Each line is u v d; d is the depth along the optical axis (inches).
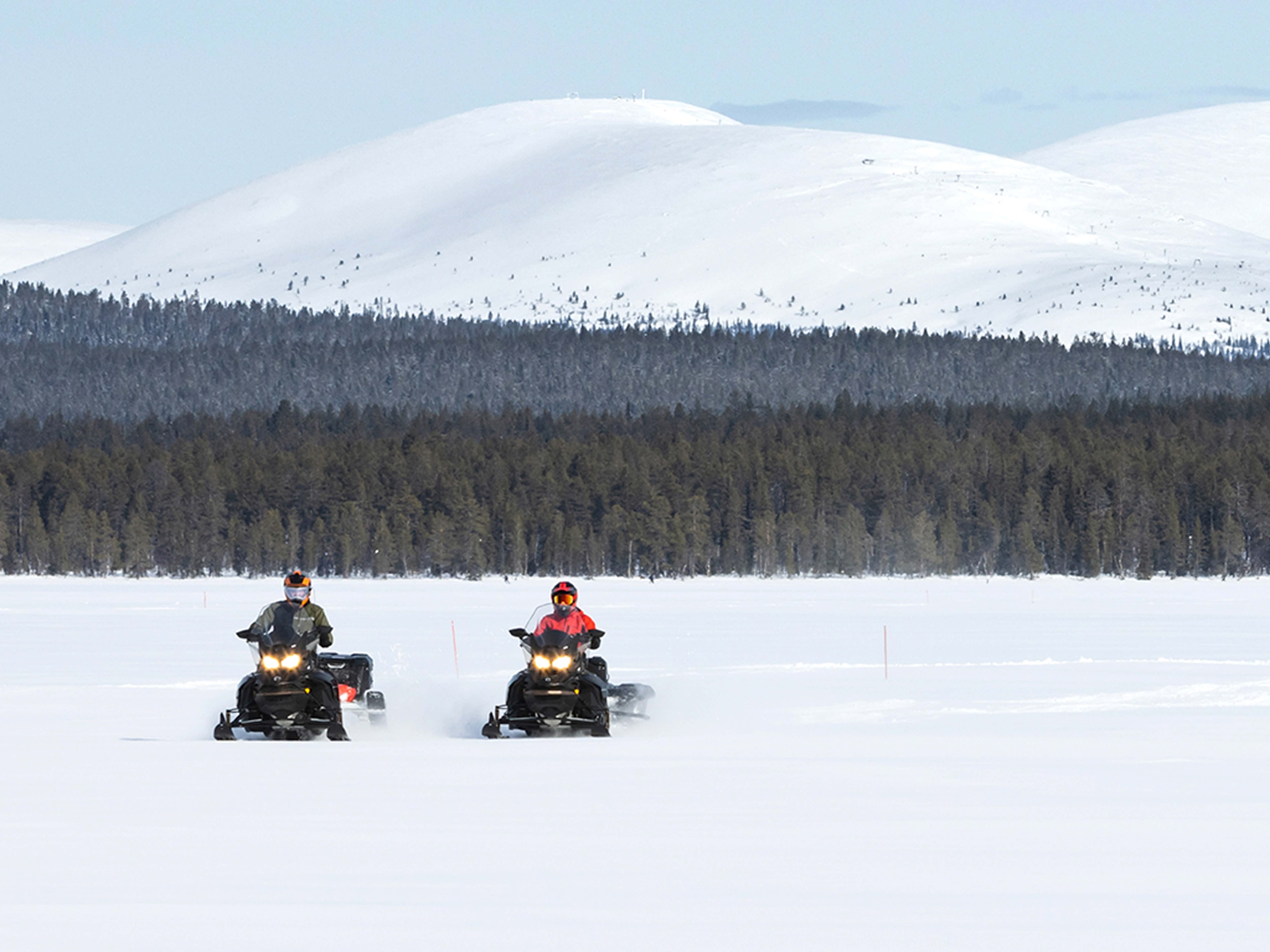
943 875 1446.9
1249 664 5147.6
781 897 1348.4
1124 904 1320.1
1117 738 2716.5
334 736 2719.0
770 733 2856.8
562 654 2797.7
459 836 1653.5
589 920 1259.8
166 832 1678.2
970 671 4832.7
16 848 1576.0
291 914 1282.0
